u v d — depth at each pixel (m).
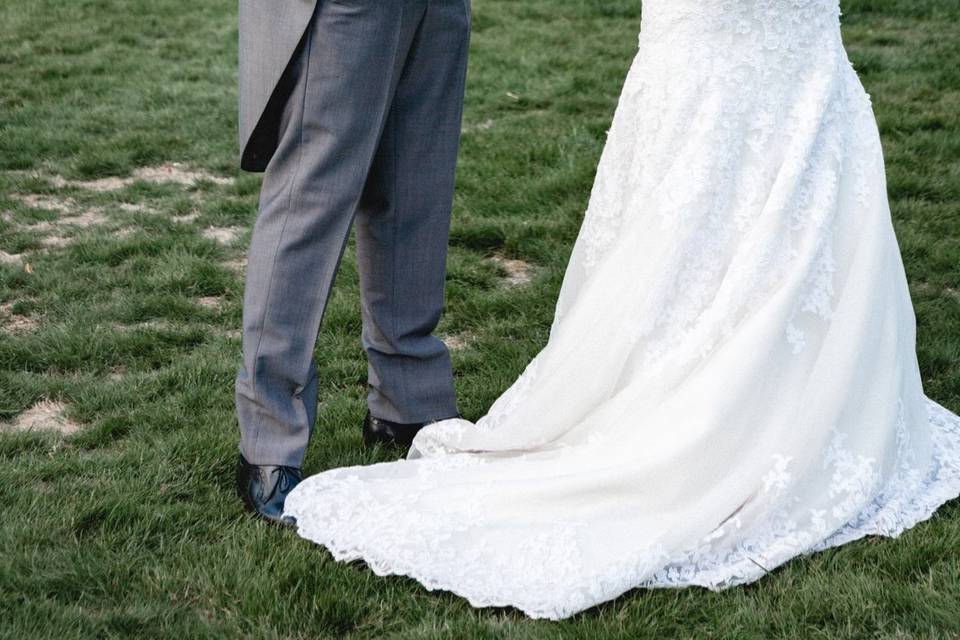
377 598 2.34
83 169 5.71
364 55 2.51
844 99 2.67
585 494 2.51
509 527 2.50
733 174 2.63
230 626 2.21
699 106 2.63
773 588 2.35
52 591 2.32
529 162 5.75
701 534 2.43
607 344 2.67
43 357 3.58
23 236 4.73
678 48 2.67
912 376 2.77
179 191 5.46
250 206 5.21
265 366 2.65
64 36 8.91
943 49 8.05
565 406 2.72
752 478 2.47
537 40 8.69
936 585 2.32
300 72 2.50
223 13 9.90
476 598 2.32
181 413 3.20
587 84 7.36
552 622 2.27
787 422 2.52
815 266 2.57
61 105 6.91
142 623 2.21
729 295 2.56
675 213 2.60
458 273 4.33
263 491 2.66
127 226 4.93
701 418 2.47
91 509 2.60
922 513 2.60
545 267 4.47
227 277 4.32
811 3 2.62
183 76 7.67
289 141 2.57
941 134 6.00
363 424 3.12
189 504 2.68
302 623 2.24
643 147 2.73
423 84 2.74
